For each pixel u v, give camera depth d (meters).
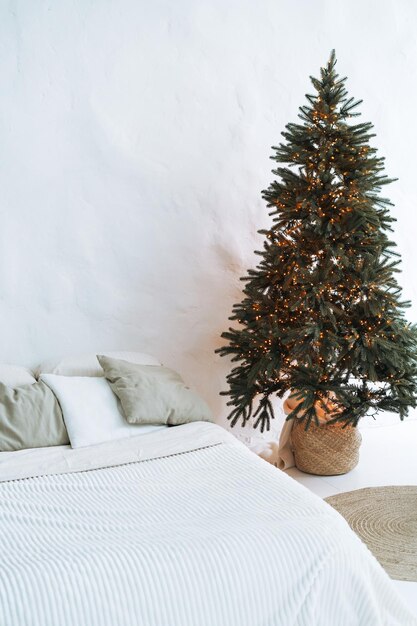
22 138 3.27
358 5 3.95
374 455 3.79
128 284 3.55
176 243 3.63
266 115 3.76
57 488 2.28
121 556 1.79
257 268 3.51
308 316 3.19
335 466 3.49
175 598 1.75
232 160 3.70
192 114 3.59
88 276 3.46
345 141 3.18
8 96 3.23
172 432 2.87
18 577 1.69
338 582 1.90
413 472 3.53
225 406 3.83
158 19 3.47
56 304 3.41
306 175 3.25
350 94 4.01
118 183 3.47
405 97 4.15
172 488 2.28
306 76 3.84
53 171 3.34
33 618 1.64
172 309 3.67
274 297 3.35
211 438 2.75
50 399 2.89
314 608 1.85
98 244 3.46
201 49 3.57
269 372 3.06
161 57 3.50
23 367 3.25
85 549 1.83
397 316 3.17
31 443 2.75
